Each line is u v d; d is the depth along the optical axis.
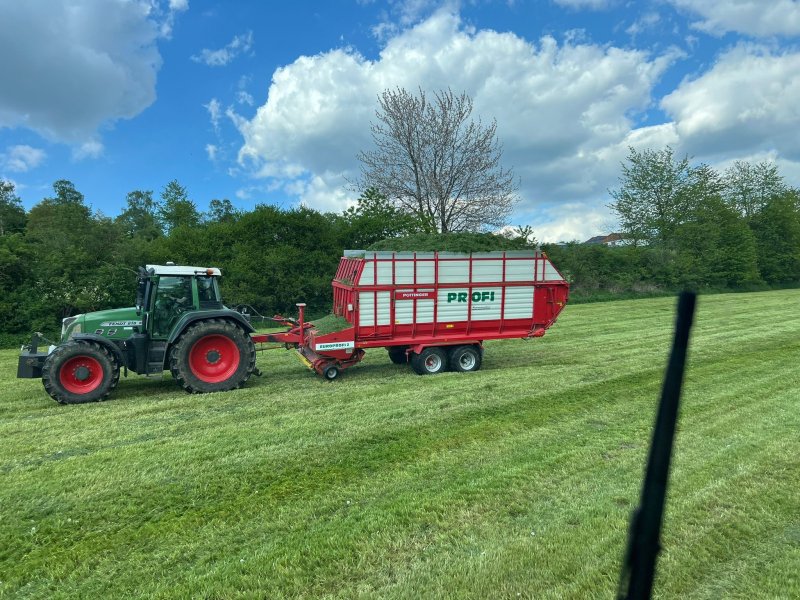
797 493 3.86
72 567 3.10
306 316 17.36
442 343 8.47
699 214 31.70
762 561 3.06
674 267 27.83
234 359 7.65
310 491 4.04
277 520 3.60
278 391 7.38
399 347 9.15
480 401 6.51
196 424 5.80
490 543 3.26
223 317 7.86
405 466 4.50
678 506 3.67
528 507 3.72
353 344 8.05
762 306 19.61
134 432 5.53
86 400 6.95
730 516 3.54
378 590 2.82
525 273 8.85
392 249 8.54
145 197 43.88
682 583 2.86
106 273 15.15
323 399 6.83
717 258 30.53
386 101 21.31
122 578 2.98
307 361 8.28
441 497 3.88
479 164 21.62
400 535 3.36
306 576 2.96
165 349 7.49
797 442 4.88
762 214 36.94
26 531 3.50
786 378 7.48
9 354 11.58
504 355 10.12
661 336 12.47
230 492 4.05
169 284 7.73
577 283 24.58
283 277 17.14
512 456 4.67
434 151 21.61
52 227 16.66
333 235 18.58
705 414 5.82
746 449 4.71
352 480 4.23
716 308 19.03
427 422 5.68
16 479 4.30
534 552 3.14
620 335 12.73
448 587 2.83
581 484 4.07
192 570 3.04
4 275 13.73
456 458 4.66
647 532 1.56
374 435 5.28
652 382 7.39
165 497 3.96
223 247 17.61
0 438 5.39
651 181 31.88
